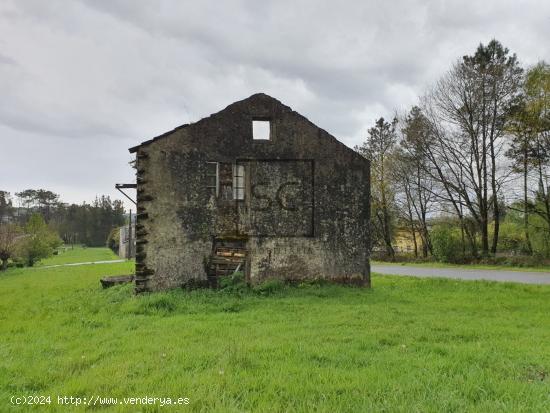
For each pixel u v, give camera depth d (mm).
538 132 33406
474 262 34969
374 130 50125
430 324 10000
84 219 113750
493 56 35875
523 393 5219
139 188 15125
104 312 12305
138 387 5602
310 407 4863
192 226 15453
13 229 48062
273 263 15930
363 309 12039
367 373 6062
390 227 54125
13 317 12188
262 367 6422
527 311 12414
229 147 16062
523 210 37062
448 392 5258
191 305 12828
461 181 39000
